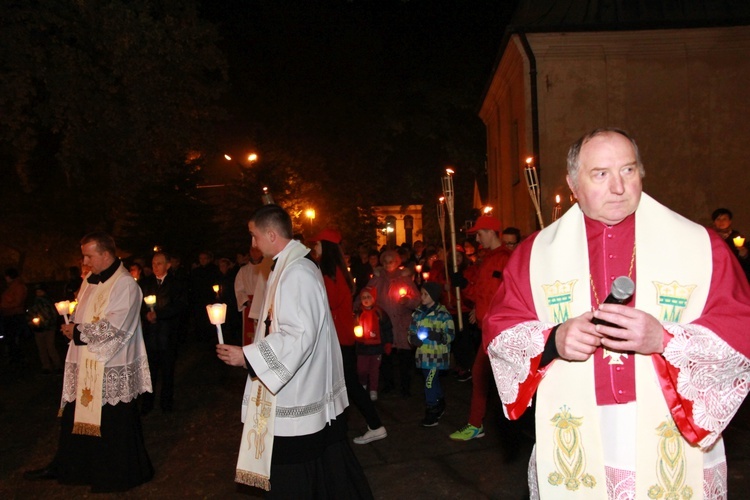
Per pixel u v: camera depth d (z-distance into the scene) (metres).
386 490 5.01
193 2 13.43
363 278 14.14
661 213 2.32
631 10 13.95
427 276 10.85
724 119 13.96
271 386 3.36
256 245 3.86
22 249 28.16
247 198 27.47
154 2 13.29
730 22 13.59
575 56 13.89
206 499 5.04
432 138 32.34
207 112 14.39
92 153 13.27
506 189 17.94
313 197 30.86
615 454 2.25
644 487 2.17
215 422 7.34
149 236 24.72
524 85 14.06
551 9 14.24
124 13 12.03
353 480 3.72
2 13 11.27
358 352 7.72
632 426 2.24
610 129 2.28
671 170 14.02
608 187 2.21
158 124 13.58
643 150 13.98
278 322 3.53
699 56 13.96
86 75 12.62
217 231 26.53
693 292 2.20
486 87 19.38
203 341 14.22
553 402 2.31
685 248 2.25
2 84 11.41
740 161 13.99
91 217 27.61
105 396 5.15
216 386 9.38
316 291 3.58
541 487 2.31
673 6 14.01
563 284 2.34
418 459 5.64
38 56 11.65
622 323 1.96
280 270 3.69
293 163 29.92
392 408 7.46
